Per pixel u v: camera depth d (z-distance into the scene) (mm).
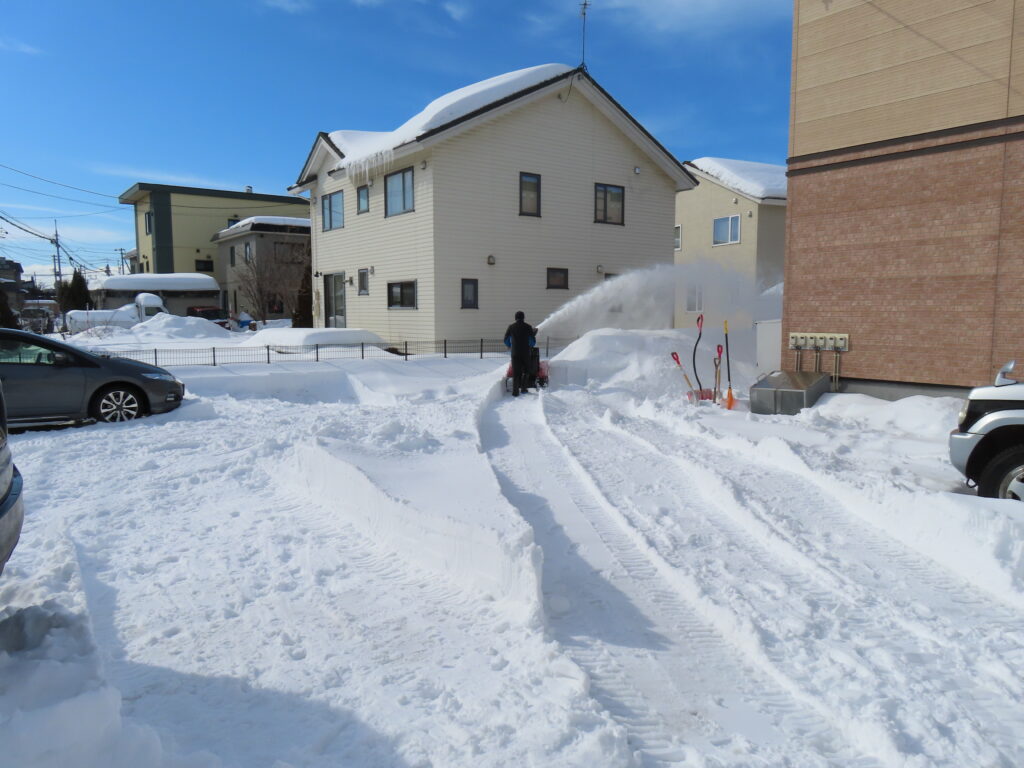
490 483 6023
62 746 2205
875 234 11234
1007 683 3312
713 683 3395
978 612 4090
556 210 22656
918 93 10641
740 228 29438
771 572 4676
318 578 4625
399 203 21891
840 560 4867
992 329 10031
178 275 43625
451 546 4672
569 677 3295
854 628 3891
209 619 3982
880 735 2854
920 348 10797
